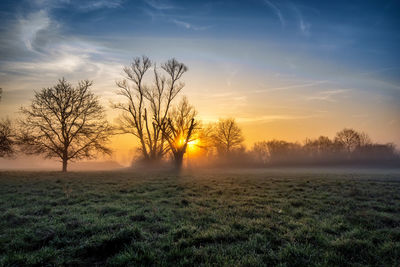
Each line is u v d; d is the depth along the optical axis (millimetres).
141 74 41750
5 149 28906
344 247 4988
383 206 8820
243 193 12164
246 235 5684
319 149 79875
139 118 41781
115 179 19547
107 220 6742
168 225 6449
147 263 4305
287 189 13531
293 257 4527
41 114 31453
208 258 4496
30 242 5191
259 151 78125
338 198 10578
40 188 13203
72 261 4434
